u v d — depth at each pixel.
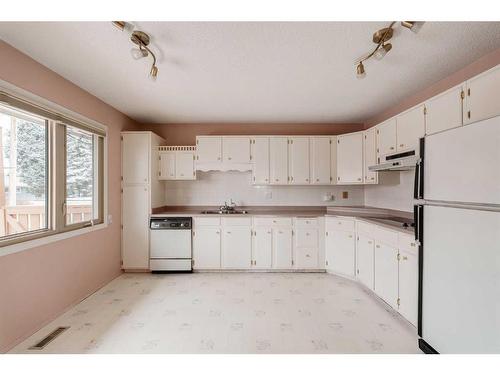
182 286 3.13
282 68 2.27
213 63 2.18
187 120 4.03
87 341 2.01
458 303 1.53
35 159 2.30
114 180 3.41
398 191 3.26
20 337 1.98
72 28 1.69
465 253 1.49
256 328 2.20
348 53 2.02
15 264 1.95
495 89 1.65
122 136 3.59
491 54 2.01
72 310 2.51
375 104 3.25
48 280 2.26
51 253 2.30
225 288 3.06
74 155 2.81
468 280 1.47
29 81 2.05
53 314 2.32
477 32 1.74
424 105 2.32
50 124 2.37
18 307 1.97
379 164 2.91
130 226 3.59
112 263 3.35
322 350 1.90
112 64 2.19
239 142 3.92
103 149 3.18
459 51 1.99
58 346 1.95
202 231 3.65
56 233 2.37
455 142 1.55
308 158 3.93
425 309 1.80
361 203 4.20
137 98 3.03
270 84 2.62
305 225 3.64
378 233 2.69
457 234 1.54
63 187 2.47
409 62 2.16
